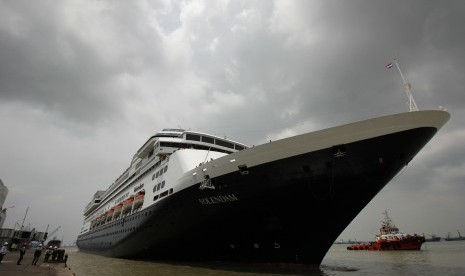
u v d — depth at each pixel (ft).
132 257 94.58
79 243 212.02
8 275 52.06
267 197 53.67
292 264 59.21
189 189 64.90
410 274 64.39
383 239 205.26
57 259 87.20
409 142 44.47
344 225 53.47
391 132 44.29
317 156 48.32
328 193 49.83
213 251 67.26
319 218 53.11
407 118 43.70
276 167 51.62
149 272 60.13
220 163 58.39
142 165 110.42
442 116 44.62
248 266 62.44
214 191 59.36
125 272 62.18
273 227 56.59
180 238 70.13
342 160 47.14
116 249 105.40
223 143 94.99
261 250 61.05
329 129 47.24
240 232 60.44
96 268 72.69
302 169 49.75
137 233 86.33
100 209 169.58
